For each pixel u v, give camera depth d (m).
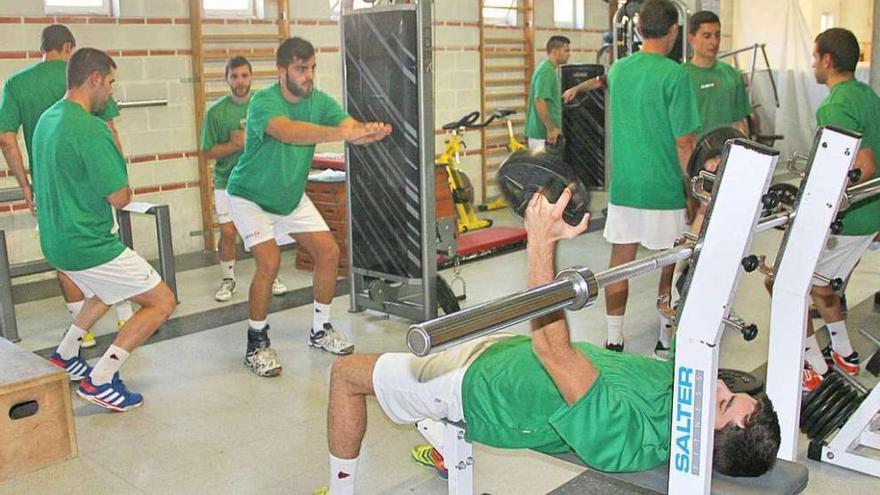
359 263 5.11
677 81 3.90
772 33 10.59
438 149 8.66
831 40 3.73
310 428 3.60
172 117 6.75
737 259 1.73
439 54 8.51
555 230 1.84
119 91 6.42
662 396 2.12
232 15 7.04
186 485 3.12
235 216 4.17
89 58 3.46
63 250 3.56
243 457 3.34
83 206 3.53
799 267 2.54
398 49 4.55
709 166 2.59
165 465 3.28
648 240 4.15
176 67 6.72
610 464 2.02
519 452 3.36
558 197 1.83
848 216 3.58
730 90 4.85
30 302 5.65
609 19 10.28
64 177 3.48
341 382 2.56
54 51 4.60
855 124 3.54
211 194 6.96
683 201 4.10
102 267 3.61
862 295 5.36
